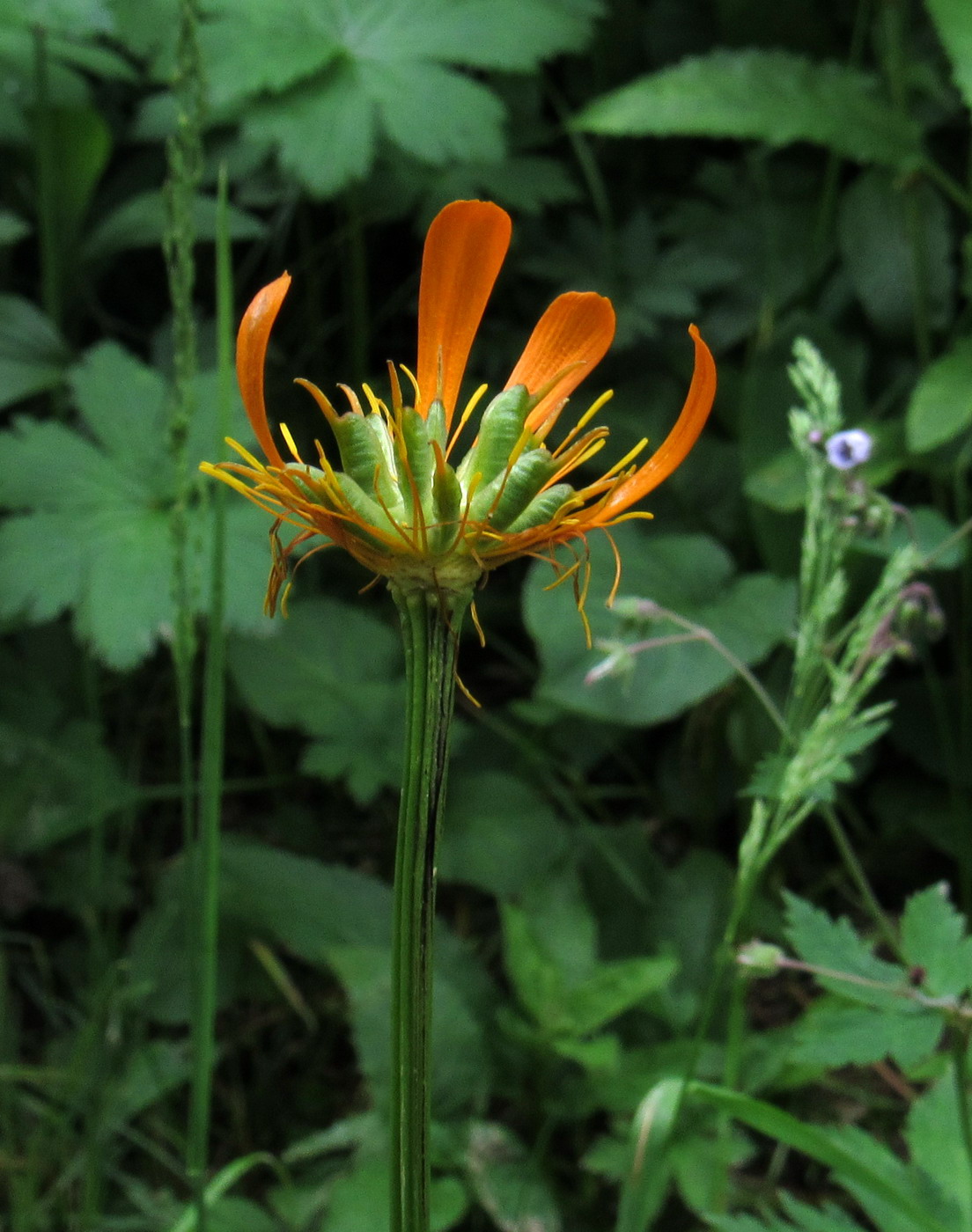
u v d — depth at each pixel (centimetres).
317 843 71
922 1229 38
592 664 60
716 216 77
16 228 67
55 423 62
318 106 64
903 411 72
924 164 67
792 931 38
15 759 66
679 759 71
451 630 30
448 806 66
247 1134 61
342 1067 64
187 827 41
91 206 80
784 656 66
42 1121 58
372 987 56
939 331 72
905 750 67
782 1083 53
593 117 67
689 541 65
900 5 68
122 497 60
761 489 65
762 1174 57
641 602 42
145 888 69
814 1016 38
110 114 80
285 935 60
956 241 74
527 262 76
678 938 61
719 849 71
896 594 38
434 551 30
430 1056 31
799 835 69
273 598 31
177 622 40
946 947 38
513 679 77
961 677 66
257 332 29
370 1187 50
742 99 66
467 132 64
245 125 64
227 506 60
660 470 30
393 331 82
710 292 77
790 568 66
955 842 65
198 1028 41
